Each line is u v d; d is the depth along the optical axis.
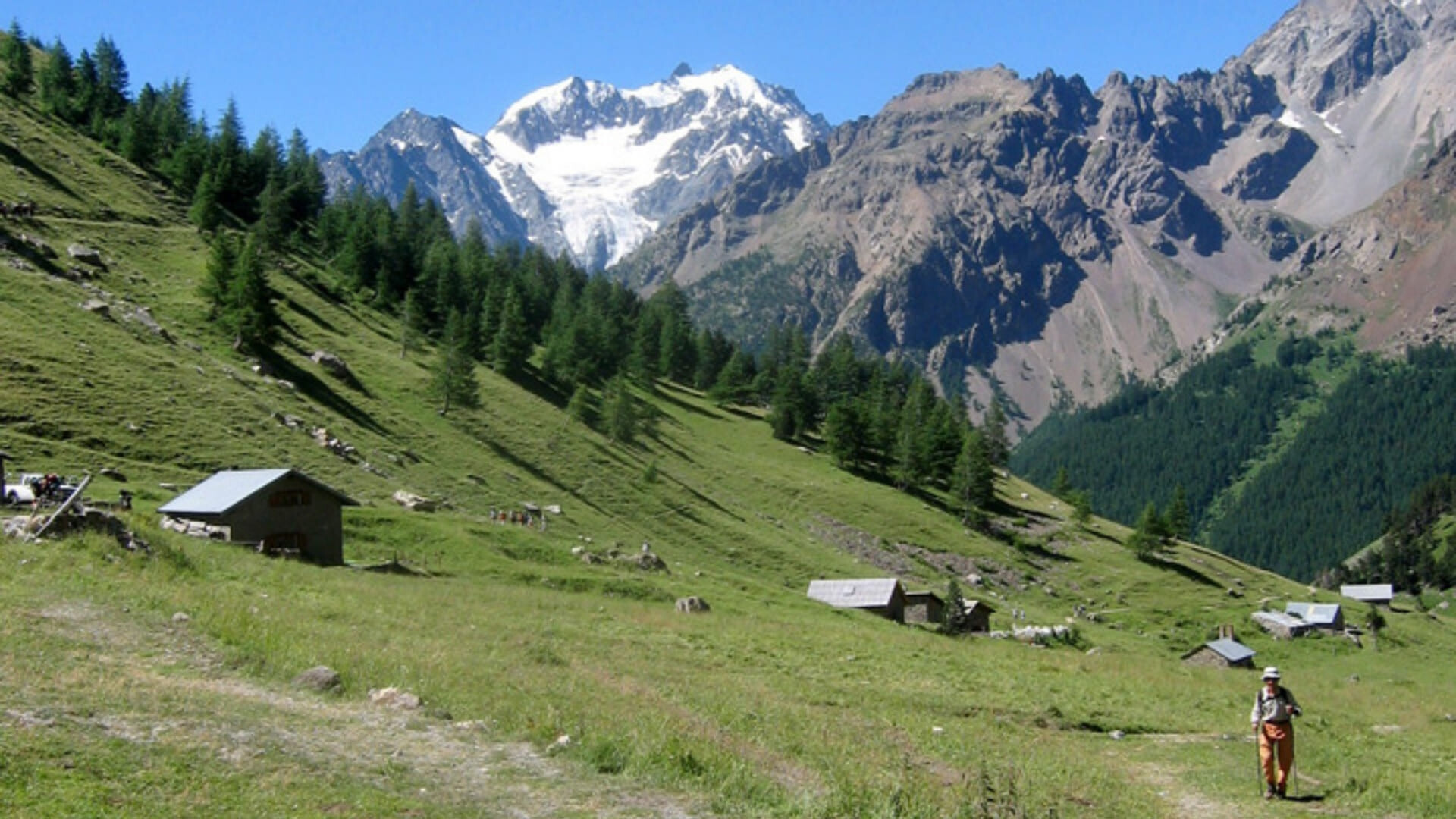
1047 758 34.41
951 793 25.22
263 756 21.11
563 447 148.25
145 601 33.69
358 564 75.62
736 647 54.06
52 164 179.62
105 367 106.50
